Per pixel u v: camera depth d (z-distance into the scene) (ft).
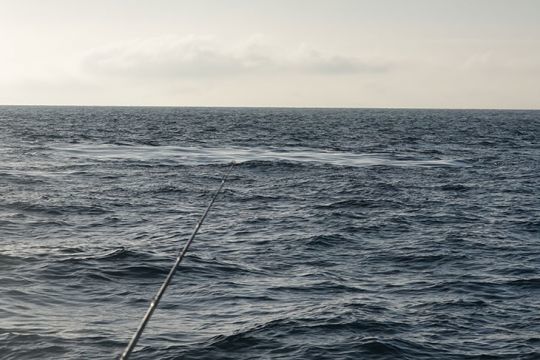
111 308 52.03
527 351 44.78
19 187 124.36
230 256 72.02
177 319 49.42
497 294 58.70
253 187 136.98
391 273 66.39
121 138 285.84
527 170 184.65
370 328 48.06
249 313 51.16
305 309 52.29
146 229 88.69
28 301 52.70
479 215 106.11
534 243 83.30
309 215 102.58
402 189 137.18
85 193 120.26
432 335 47.52
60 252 70.13
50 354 41.65
